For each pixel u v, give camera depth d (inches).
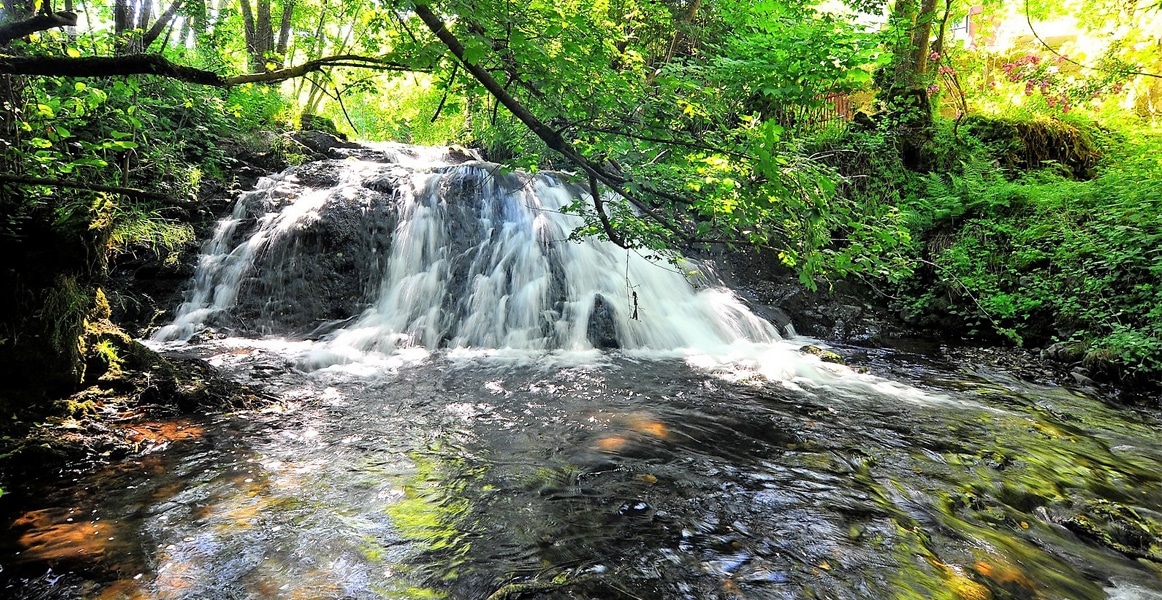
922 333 350.3
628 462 163.3
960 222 393.7
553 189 410.9
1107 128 470.9
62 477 139.2
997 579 112.0
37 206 162.9
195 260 325.7
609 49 140.7
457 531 124.6
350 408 201.6
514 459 163.6
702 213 147.3
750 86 214.4
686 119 151.1
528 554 116.3
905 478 157.8
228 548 115.0
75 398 165.9
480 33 113.0
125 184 243.9
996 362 295.6
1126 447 186.7
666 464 162.7
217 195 368.2
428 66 115.6
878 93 466.6
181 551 113.3
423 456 163.9
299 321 311.4
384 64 119.7
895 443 183.9
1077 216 351.9
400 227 355.6
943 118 478.3
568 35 120.0
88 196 180.2
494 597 99.8
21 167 156.0
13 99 152.7
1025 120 456.8
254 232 341.7
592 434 184.1
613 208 215.0
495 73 136.8
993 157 441.1
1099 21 424.8
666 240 190.2
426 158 536.4
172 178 335.0
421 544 119.2
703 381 248.7
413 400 213.8
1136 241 306.7
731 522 131.4
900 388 248.2
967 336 341.7
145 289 306.0
